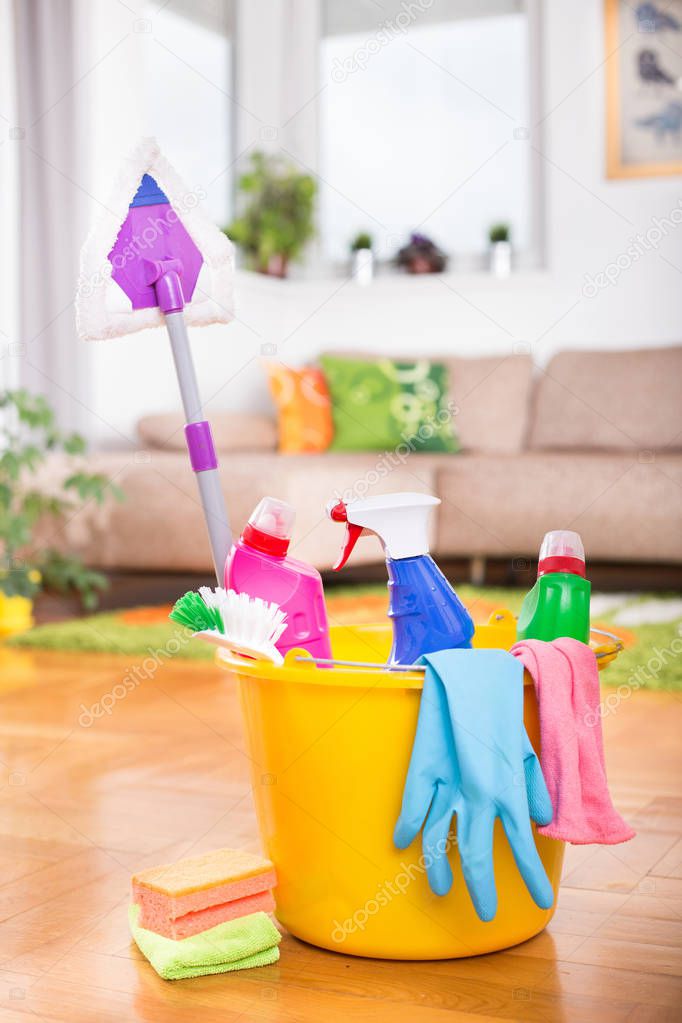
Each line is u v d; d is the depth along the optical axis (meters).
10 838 1.38
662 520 3.45
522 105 4.51
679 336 4.25
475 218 4.61
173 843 1.35
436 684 0.95
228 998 0.94
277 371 4.05
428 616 1.03
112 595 3.69
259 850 1.31
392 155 4.70
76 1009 0.92
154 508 3.27
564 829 0.97
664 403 3.98
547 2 4.36
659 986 0.95
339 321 4.69
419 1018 0.89
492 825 0.94
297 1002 0.93
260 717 1.04
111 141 3.94
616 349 4.23
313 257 4.84
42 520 3.36
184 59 4.42
